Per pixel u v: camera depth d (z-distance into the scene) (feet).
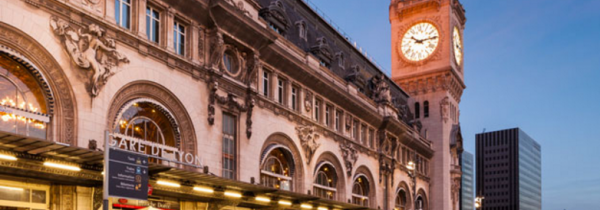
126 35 95.30
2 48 77.25
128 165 70.38
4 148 68.23
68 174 78.95
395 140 217.77
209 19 114.73
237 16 118.42
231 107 120.67
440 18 280.10
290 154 146.30
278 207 134.92
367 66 229.66
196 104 111.24
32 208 82.02
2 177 78.38
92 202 87.51
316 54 171.22
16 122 79.41
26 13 80.07
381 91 212.84
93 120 87.66
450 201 270.46
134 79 96.53
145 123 101.24
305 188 149.69
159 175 90.58
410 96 282.15
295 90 152.35
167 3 106.11
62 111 84.53
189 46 111.34
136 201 100.32
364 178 192.24
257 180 128.67
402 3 290.76
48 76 83.41
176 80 106.42
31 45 81.10
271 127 136.87
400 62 286.66
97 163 79.61
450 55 274.77
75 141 84.58
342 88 176.04
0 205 77.41
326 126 164.14
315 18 187.11
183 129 108.27
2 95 78.54
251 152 127.13
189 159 107.86
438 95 275.39
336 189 171.63
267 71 139.03
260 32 126.31
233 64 124.57
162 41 105.09
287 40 148.56
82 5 88.12
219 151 116.06
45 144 66.74
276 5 148.56
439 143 270.46
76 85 85.92
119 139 93.81
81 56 86.53
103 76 89.71
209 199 114.21
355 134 188.65
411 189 238.07
